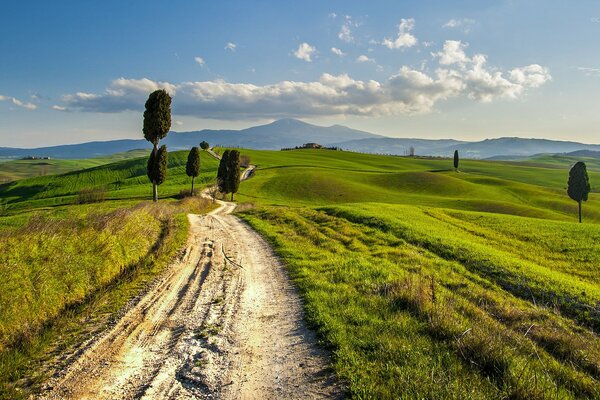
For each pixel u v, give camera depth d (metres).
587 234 27.61
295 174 109.94
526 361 7.16
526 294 13.45
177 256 17.23
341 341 7.99
